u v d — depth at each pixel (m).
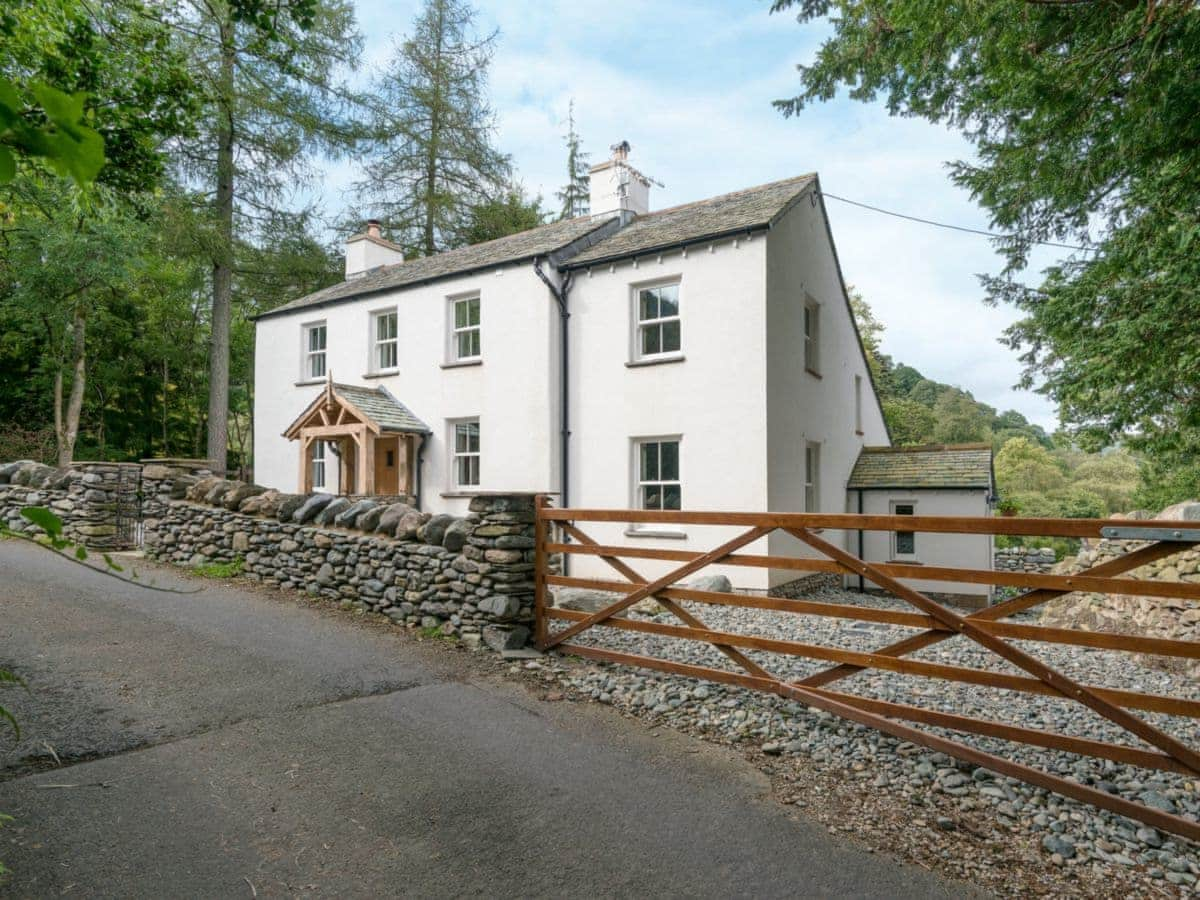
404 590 6.51
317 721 4.25
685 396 10.47
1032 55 5.80
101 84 5.72
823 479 12.22
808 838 3.17
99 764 3.59
